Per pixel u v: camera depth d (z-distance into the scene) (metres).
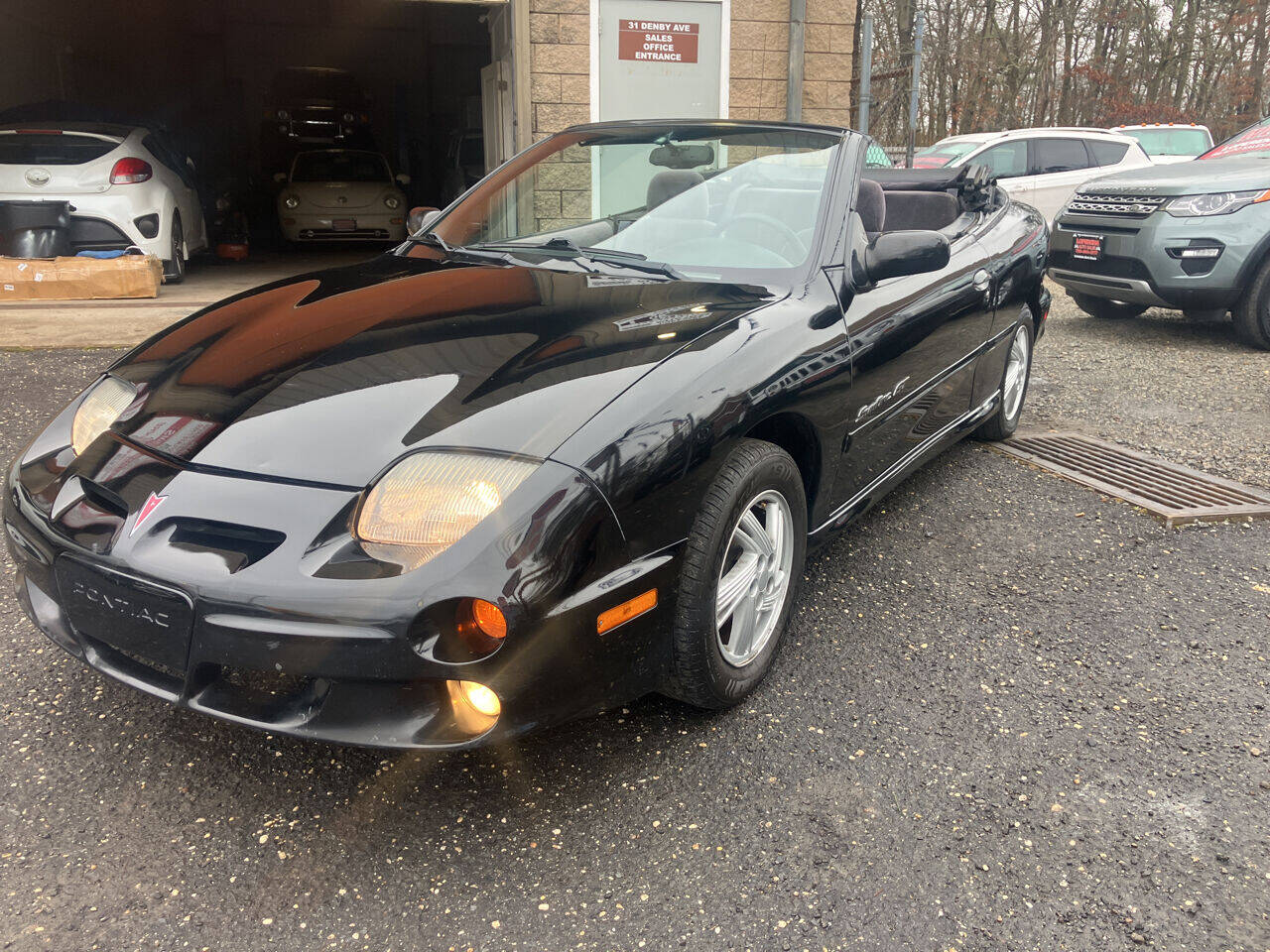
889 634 2.72
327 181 11.59
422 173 16.95
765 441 2.29
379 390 1.97
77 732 2.19
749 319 2.30
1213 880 1.82
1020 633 2.74
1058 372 6.06
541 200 3.08
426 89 17.41
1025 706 2.38
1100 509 3.72
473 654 1.71
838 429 2.52
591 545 1.77
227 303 2.67
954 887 1.79
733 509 2.08
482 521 1.69
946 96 27.23
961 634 2.73
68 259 7.05
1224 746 2.23
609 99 7.98
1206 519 3.58
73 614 1.95
